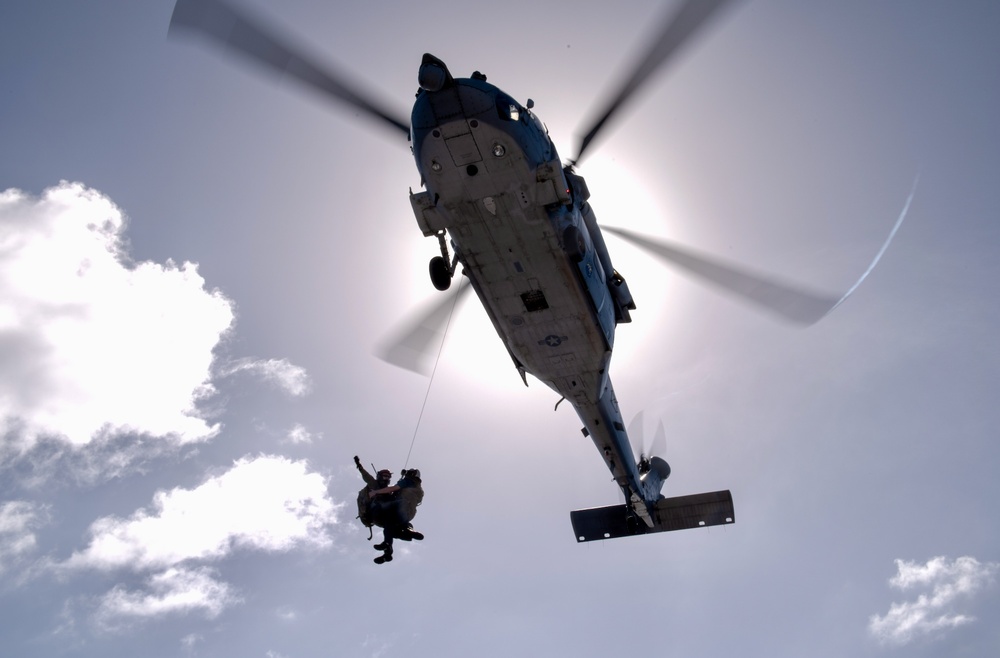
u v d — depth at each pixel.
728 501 26.22
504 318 18.98
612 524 27.41
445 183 16.33
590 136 17.08
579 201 17.58
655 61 15.91
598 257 19.33
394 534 15.59
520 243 17.19
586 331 19.05
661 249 18.59
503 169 15.96
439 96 15.54
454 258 18.14
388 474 16.20
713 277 18.22
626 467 24.77
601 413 22.59
